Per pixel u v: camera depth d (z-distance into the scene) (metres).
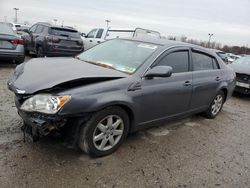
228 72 5.79
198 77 4.74
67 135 3.18
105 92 3.25
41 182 2.83
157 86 3.86
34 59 4.13
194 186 3.12
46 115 2.92
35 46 11.66
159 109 4.03
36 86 3.09
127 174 3.18
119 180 3.04
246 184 3.30
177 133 4.61
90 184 2.91
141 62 3.86
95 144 3.35
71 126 3.16
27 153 3.33
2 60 8.62
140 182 3.06
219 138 4.66
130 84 3.51
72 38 11.36
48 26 11.23
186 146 4.14
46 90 3.03
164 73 3.59
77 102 3.01
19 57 8.48
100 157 3.47
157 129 4.66
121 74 3.61
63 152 3.45
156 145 4.02
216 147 4.26
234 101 7.89
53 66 3.67
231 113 6.42
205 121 5.48
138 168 3.33
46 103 2.94
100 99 3.18
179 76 4.29
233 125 5.48
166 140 4.25
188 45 4.68
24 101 3.11
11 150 3.36
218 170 3.54
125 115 3.57
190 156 3.83
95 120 3.24
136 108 3.62
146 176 3.19
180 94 4.32
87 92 3.11
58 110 2.91
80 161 3.31
